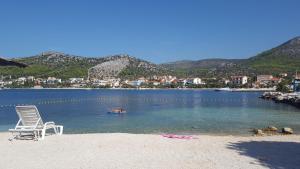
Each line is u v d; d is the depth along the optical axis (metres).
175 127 28.77
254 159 11.57
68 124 31.64
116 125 30.56
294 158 11.84
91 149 13.26
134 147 13.70
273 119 36.91
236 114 44.22
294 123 32.59
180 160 11.32
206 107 60.84
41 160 11.32
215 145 14.41
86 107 60.47
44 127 16.30
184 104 71.44
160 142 14.99
